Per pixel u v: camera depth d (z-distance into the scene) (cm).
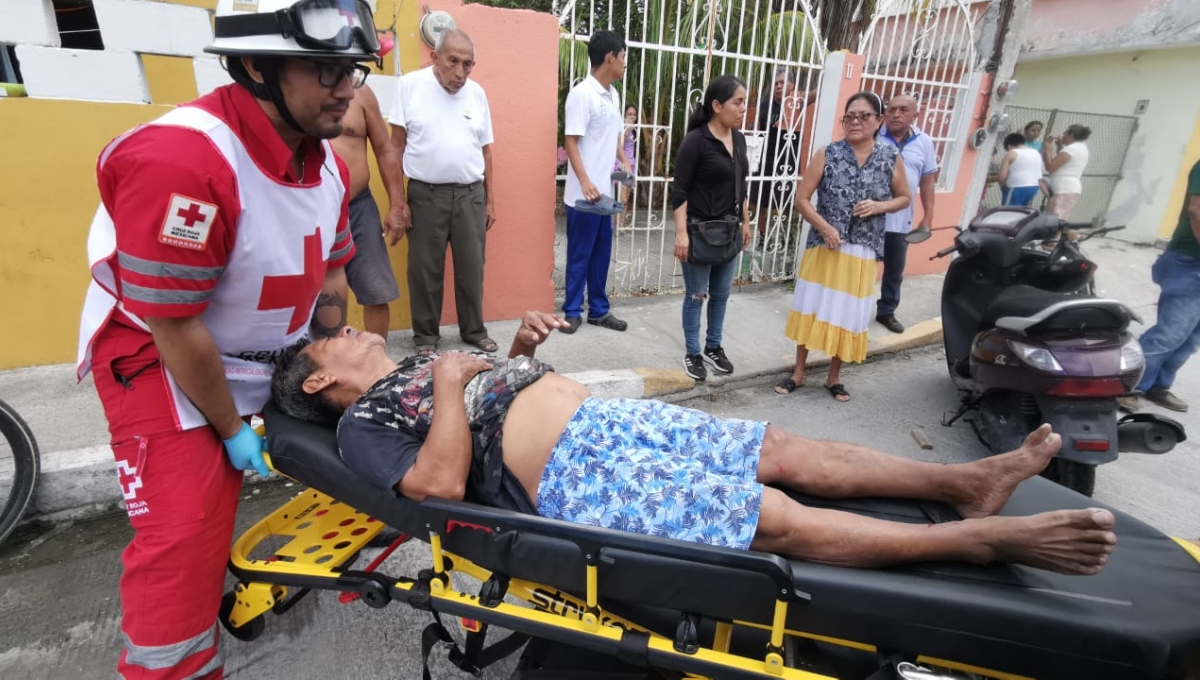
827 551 162
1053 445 175
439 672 218
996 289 392
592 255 489
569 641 161
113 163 142
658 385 418
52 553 266
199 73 359
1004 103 686
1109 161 1063
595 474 178
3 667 212
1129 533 178
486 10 423
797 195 401
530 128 462
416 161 388
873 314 591
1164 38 926
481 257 426
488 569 174
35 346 369
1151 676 140
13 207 343
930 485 190
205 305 156
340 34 142
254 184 158
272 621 237
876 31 760
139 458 168
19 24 321
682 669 152
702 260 406
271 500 305
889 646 151
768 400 431
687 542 147
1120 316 282
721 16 589
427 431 180
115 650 220
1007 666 146
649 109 668
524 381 196
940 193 694
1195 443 394
